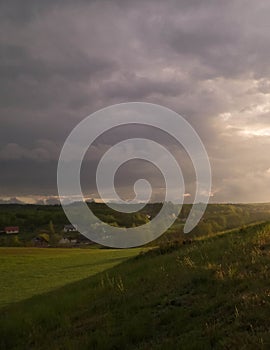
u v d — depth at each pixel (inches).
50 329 477.1
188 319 357.7
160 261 724.0
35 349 409.4
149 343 333.7
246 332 290.0
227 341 284.5
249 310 324.5
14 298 881.5
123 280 642.2
